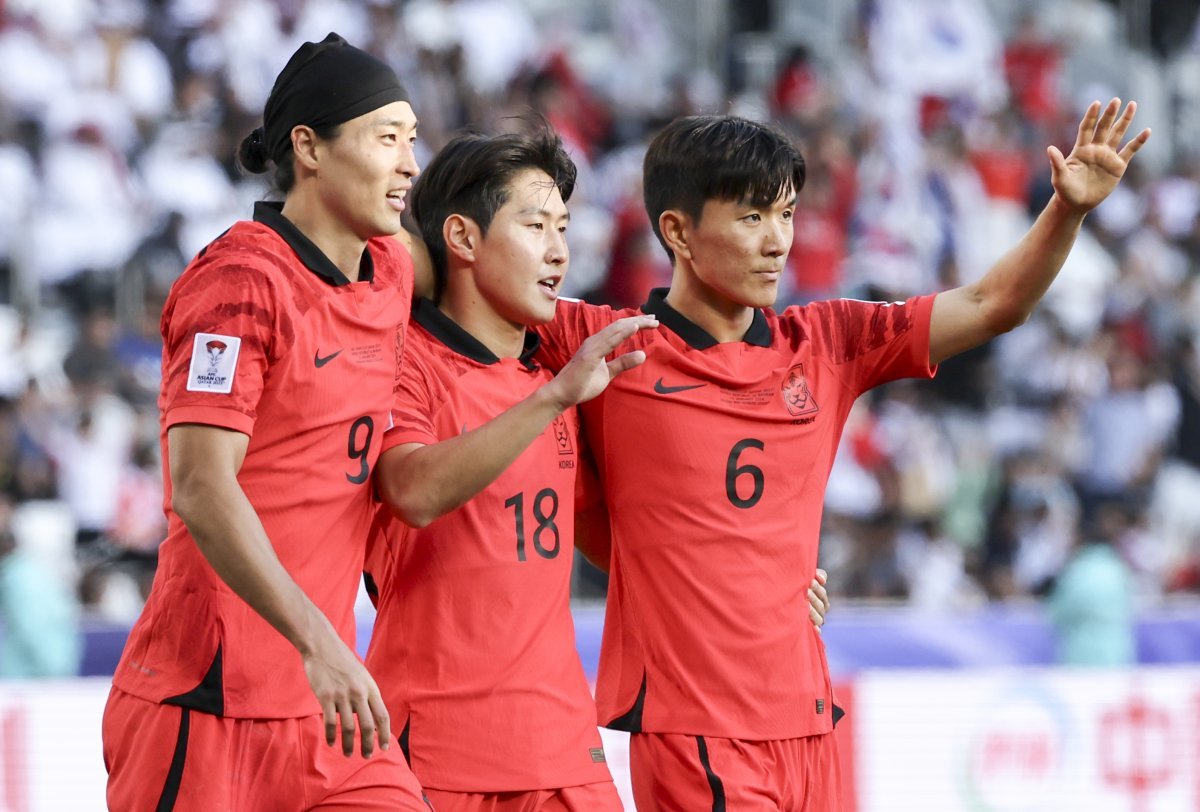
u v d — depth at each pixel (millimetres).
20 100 41188
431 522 13281
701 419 14461
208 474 11742
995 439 42812
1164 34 57250
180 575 12289
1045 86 53281
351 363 12672
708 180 14172
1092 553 32000
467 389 14031
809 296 44375
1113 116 13867
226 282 12117
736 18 54688
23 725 25969
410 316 14234
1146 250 48719
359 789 12625
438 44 47062
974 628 31344
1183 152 55250
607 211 45500
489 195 14008
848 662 30750
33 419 35875
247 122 43688
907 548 39062
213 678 12188
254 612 12289
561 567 14180
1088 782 28156
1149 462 43312
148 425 37156
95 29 42875
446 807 13547
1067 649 31500
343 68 12625
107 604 33375
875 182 47500
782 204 14297
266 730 12344
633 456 14578
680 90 50250
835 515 38375
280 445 12398
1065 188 13836
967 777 27750
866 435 40531
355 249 12930
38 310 39438
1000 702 27984
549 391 12469
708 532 14414
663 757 14406
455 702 13625
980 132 50781
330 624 11820
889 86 51188
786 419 14578
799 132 47656
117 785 12461
